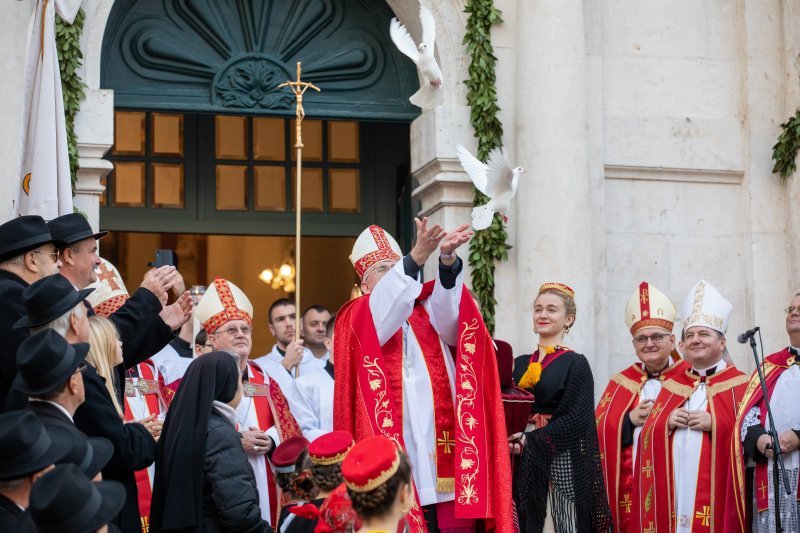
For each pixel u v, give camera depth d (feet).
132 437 19.79
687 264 39.27
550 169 36.88
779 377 29.94
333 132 43.21
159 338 22.52
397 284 21.45
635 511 30.76
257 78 38.11
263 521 20.93
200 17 37.78
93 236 21.84
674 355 32.19
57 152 29.81
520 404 23.77
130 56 37.24
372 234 23.97
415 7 37.96
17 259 20.79
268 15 38.47
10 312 19.48
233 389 21.35
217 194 42.55
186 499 20.31
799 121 38.73
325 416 29.17
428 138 37.68
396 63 39.34
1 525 14.07
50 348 16.78
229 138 42.88
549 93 37.11
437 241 21.53
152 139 42.27
